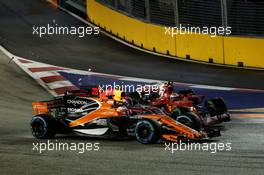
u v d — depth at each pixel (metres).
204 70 94.06
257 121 55.97
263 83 82.62
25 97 73.62
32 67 96.25
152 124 41.34
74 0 154.62
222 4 96.38
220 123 55.16
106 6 131.25
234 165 33.50
